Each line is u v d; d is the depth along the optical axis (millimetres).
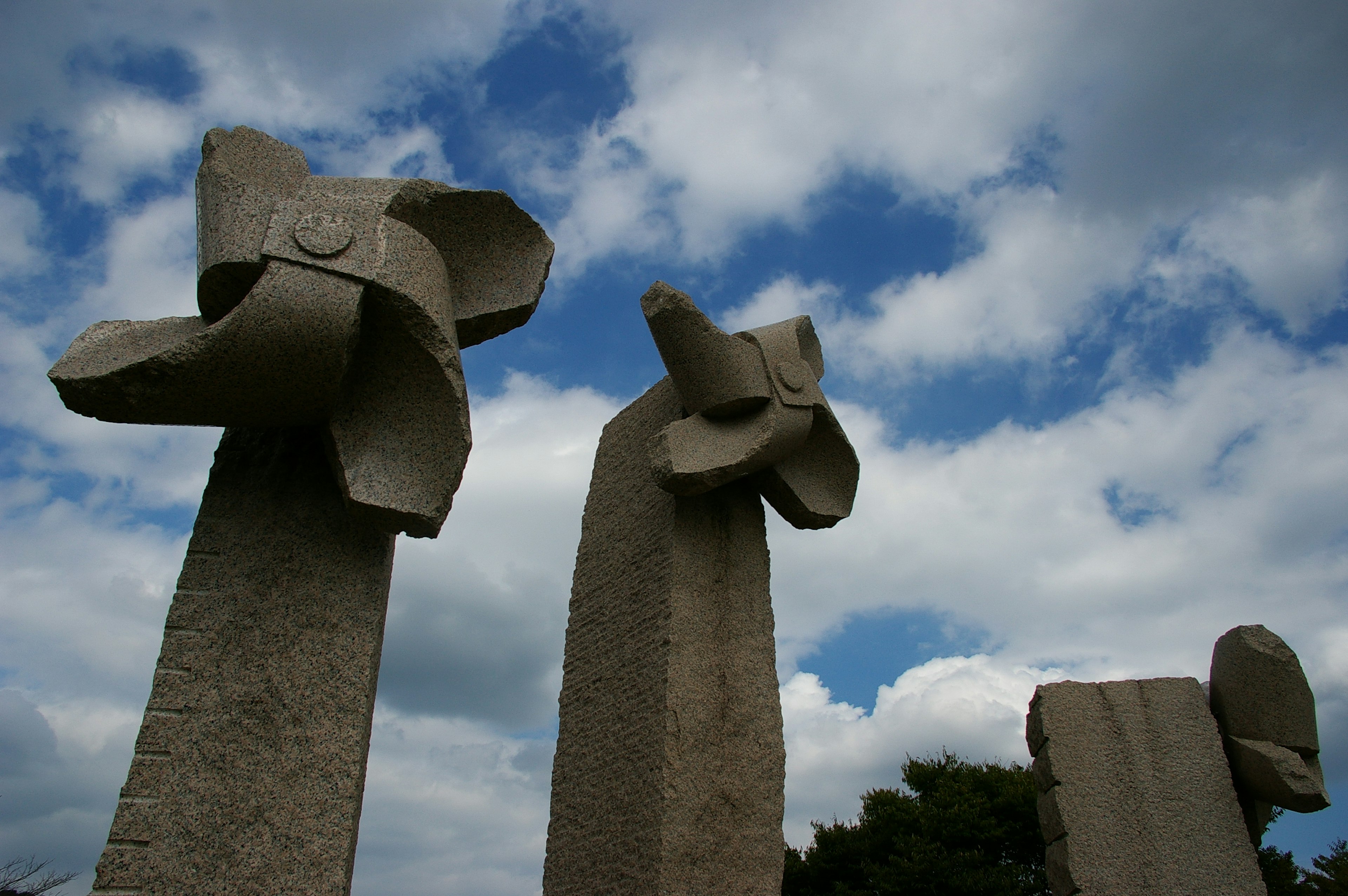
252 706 3312
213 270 3408
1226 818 6406
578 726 6645
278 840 3127
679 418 7027
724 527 6602
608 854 5801
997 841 13859
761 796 5824
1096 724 6773
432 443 3625
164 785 3137
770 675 6250
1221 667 6895
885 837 14445
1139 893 6180
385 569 3691
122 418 3420
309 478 3760
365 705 3418
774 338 6535
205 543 3570
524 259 4242
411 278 3520
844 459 6629
